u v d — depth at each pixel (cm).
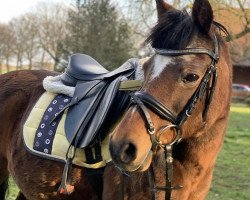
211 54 227
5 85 345
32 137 302
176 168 244
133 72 274
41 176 295
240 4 1119
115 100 270
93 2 1730
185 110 222
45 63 3469
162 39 224
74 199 291
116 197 263
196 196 255
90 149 274
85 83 295
